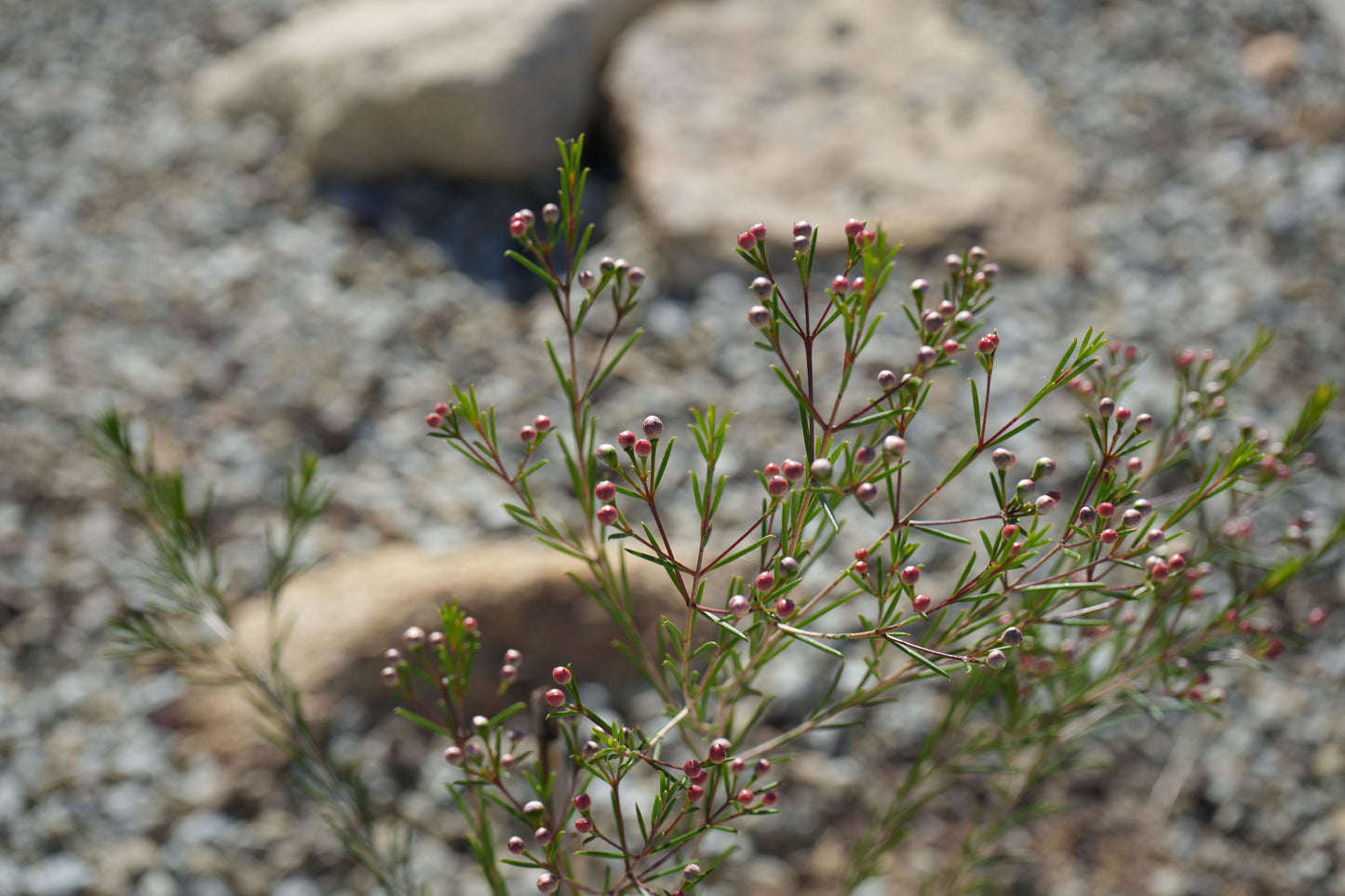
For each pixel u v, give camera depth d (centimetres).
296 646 136
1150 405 180
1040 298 207
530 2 238
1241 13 278
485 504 166
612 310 202
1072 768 90
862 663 141
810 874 124
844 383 70
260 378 186
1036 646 80
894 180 226
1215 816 131
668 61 244
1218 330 199
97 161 232
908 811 89
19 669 142
